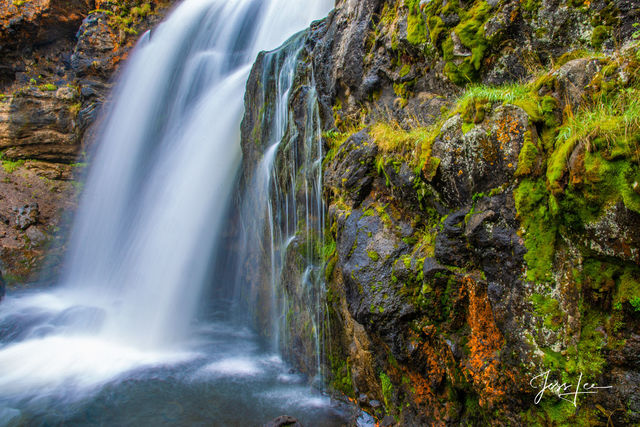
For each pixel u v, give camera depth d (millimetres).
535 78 3285
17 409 5492
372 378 4559
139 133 12945
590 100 2670
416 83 4574
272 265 7301
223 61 11828
